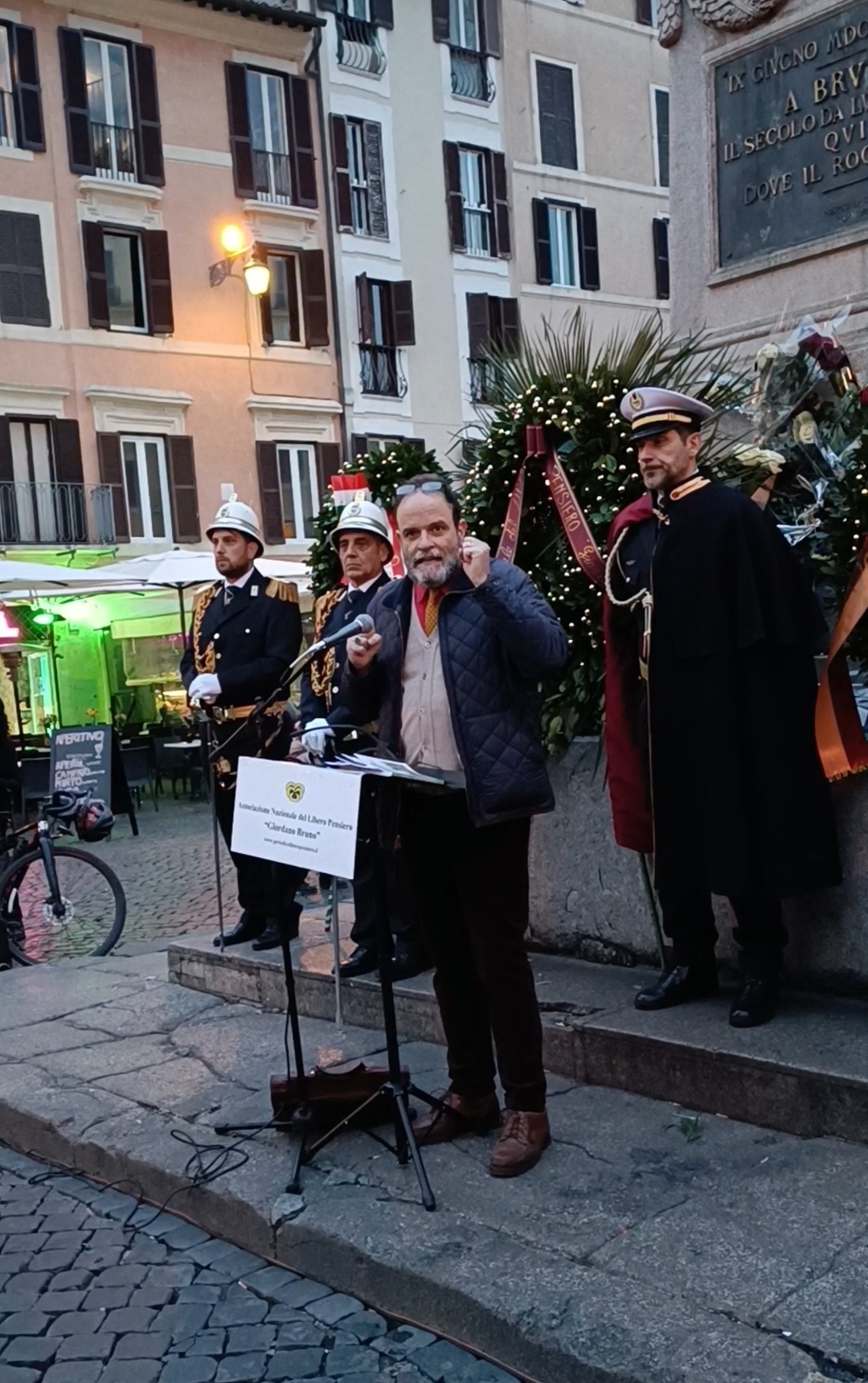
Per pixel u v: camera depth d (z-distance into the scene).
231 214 23.70
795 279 5.73
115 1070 4.66
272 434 24.08
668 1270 2.90
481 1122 3.73
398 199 25.47
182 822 14.26
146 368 22.77
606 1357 2.63
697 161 6.06
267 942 5.38
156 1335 3.13
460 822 3.44
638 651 4.04
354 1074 3.76
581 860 4.61
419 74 25.67
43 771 12.71
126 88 22.66
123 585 16.73
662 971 4.37
